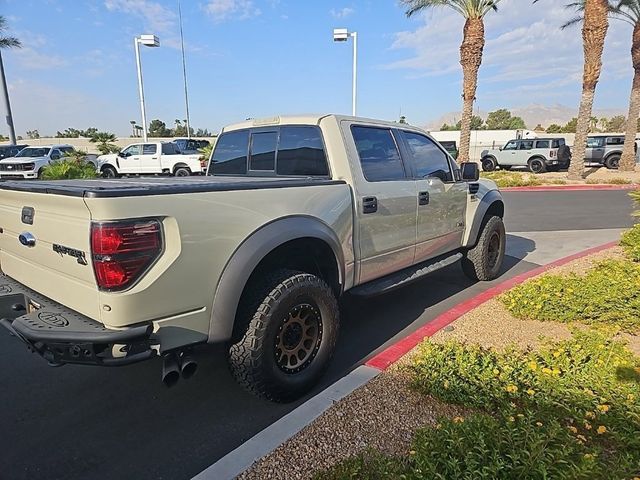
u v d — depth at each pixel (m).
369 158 3.92
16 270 3.19
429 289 5.61
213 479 2.21
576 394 2.61
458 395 2.76
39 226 2.70
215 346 2.87
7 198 3.04
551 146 25.61
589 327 3.90
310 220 3.18
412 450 2.19
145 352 2.36
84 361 2.33
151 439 2.74
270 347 2.85
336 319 3.29
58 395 3.26
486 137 40.91
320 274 3.58
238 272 2.68
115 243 2.21
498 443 2.04
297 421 2.65
